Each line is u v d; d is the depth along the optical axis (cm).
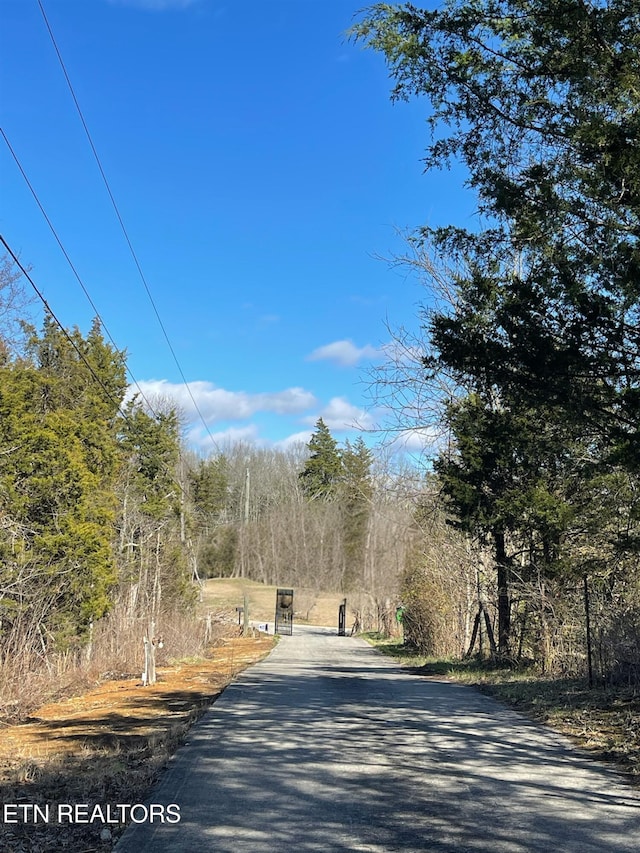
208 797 666
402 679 1762
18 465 1752
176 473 4031
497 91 931
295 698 1366
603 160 798
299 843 537
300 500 8362
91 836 563
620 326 825
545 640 1599
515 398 948
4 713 1228
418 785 701
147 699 1430
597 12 811
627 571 1430
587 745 879
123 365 2870
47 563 1772
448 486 1814
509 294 891
